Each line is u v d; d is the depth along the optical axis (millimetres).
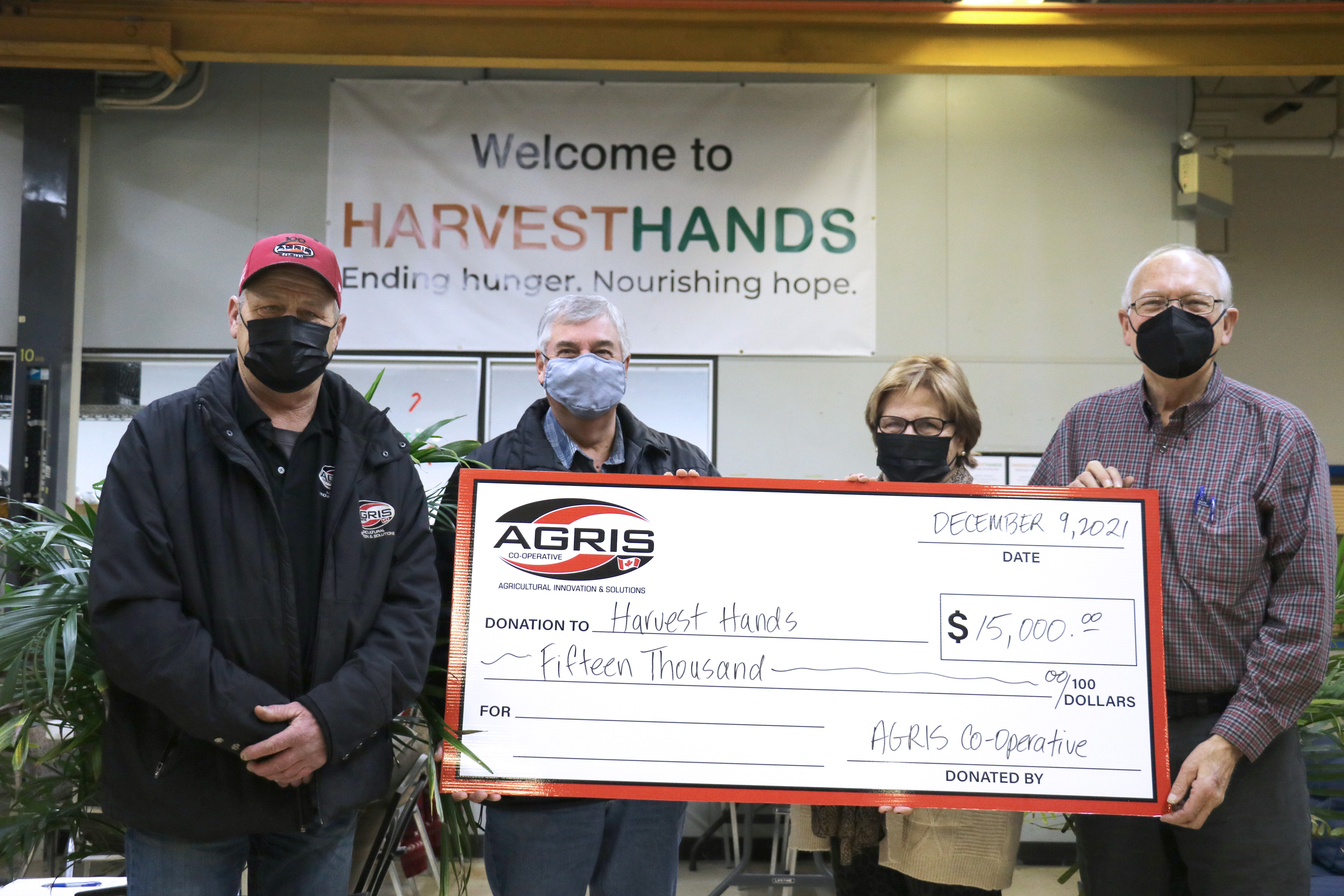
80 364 4598
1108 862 1885
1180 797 1738
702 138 4723
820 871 3871
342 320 1741
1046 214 4754
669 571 1847
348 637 1577
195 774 1488
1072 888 4133
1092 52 4438
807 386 4695
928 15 4375
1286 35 4395
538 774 1783
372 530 1634
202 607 1516
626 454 2080
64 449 4477
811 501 1872
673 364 4699
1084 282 4734
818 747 1799
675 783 1783
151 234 4680
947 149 4766
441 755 1779
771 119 4730
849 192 4738
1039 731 1798
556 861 1812
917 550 1859
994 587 1846
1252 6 4301
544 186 4703
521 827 1808
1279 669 1723
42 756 1713
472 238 4688
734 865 4480
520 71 4738
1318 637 1729
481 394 4672
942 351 4707
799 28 4445
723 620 1834
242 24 4418
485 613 1818
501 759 1783
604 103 4723
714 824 4441
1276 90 5926
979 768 1790
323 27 4430
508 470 1860
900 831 1799
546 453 2016
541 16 4410
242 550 1536
